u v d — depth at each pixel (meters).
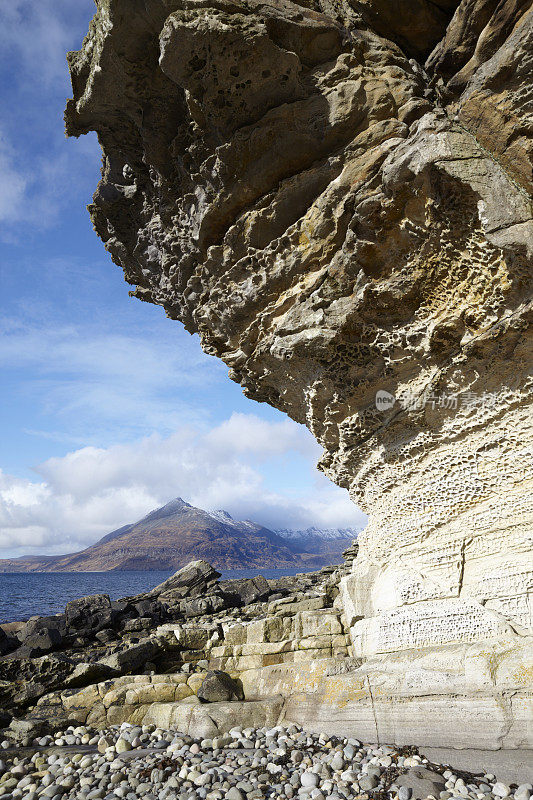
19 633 8.72
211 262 5.13
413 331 4.55
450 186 3.83
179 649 6.79
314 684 4.98
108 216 6.02
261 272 4.91
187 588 11.84
